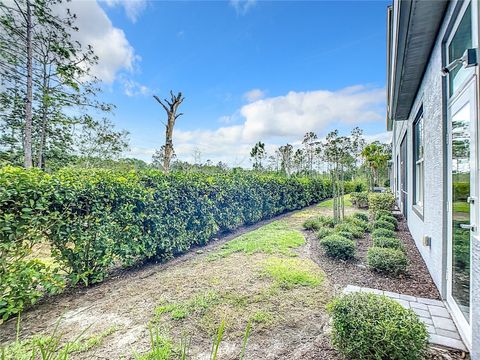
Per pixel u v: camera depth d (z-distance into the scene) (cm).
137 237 435
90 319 278
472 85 216
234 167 1058
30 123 1012
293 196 1182
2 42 961
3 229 282
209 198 643
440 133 309
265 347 225
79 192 353
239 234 722
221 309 287
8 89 1080
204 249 570
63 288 343
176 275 400
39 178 326
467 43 231
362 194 1221
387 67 636
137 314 285
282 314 276
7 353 218
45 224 319
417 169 571
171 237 505
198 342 232
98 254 375
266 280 364
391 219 741
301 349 221
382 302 217
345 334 201
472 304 192
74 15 1101
